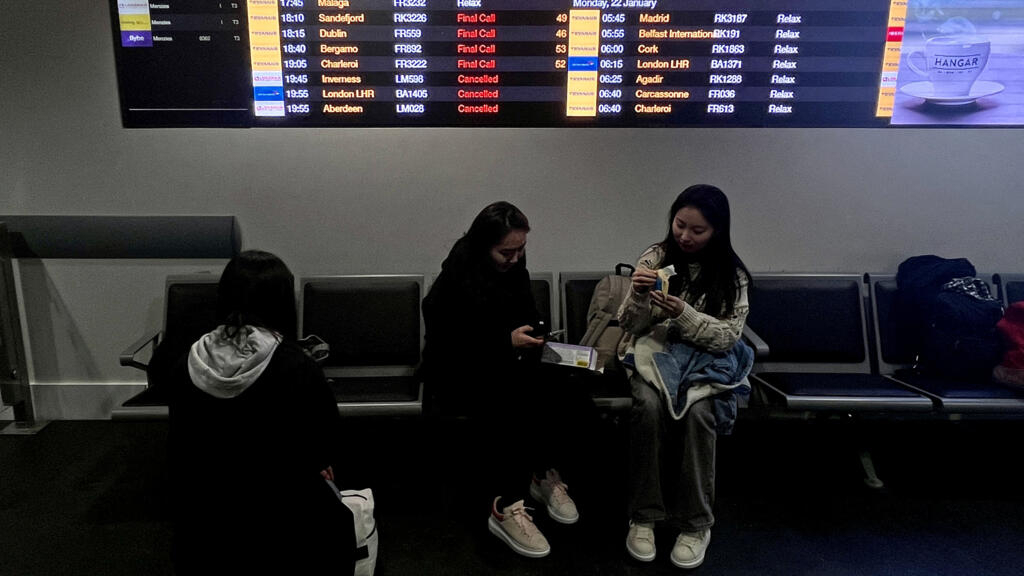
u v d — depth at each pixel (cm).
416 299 273
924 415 250
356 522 174
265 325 132
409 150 288
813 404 233
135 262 296
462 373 212
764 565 211
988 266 306
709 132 289
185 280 275
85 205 291
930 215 300
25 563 207
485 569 207
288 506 132
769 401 249
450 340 212
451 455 275
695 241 211
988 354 248
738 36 270
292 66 270
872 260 305
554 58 271
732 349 221
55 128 283
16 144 284
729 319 217
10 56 276
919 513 239
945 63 275
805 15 269
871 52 274
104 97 280
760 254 304
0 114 281
